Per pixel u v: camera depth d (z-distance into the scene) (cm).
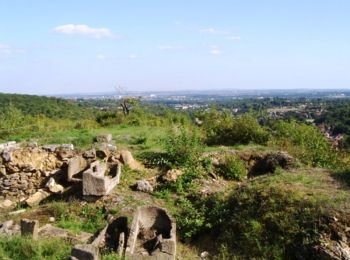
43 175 1389
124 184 1259
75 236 976
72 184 1312
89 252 788
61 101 5203
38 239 928
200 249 978
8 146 1452
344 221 884
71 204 1178
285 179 1123
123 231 999
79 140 1578
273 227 934
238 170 1341
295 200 972
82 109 4716
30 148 1427
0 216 1182
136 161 1405
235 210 1045
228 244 956
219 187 1262
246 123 1678
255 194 1052
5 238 914
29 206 1257
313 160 1420
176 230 1042
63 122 2234
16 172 1388
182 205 1151
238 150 1459
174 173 1291
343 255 825
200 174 1305
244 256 906
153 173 1334
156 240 953
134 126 2102
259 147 1510
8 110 2239
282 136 1669
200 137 1698
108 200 1167
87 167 1373
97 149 1415
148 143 1606
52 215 1152
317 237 870
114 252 889
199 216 1082
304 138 1650
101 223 1077
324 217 900
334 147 1630
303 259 855
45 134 1777
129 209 1120
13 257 841
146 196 1202
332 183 1082
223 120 1811
